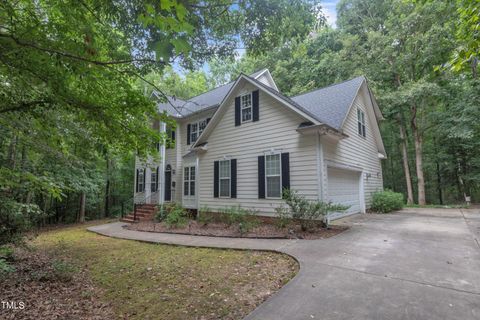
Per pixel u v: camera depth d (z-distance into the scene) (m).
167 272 4.91
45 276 4.82
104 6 3.46
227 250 6.18
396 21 16.95
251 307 3.24
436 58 15.31
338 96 11.10
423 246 5.57
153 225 11.02
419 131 17.94
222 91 15.50
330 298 3.25
